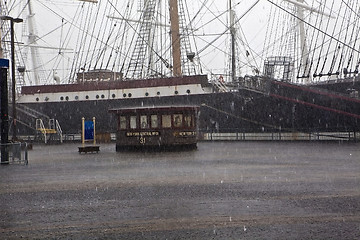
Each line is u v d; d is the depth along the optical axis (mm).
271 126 35594
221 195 10180
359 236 6625
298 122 34625
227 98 35625
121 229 7285
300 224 7359
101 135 40000
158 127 26562
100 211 8711
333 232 6848
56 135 41656
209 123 37375
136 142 26953
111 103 39188
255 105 35281
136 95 38000
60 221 7945
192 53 39188
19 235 7051
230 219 7801
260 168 15680
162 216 8156
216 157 20922
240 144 32250
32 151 29484
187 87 36500
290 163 17281
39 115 42500
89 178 13969
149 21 44469
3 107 20000
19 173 15930
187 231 7066
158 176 13945
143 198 10008
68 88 41281
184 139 26703
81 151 26391
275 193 10289
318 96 32875
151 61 45844
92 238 6805
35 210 8953
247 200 9500
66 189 11672
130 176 14141
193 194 10383
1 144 19625
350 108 32031
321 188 10898
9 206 9422
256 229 7098
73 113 41062
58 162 20406
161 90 37156
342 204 8883
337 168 15258
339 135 33250
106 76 44750
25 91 43250
